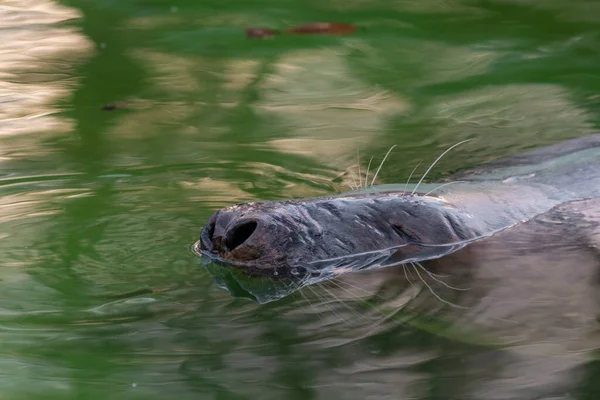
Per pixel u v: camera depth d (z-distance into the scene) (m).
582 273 7.34
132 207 9.77
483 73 15.48
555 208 8.53
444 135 12.80
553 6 18.86
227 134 12.92
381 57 16.42
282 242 7.29
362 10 19.11
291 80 15.43
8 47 17.12
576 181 9.31
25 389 5.97
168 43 17.25
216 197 10.16
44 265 8.04
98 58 16.64
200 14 19.03
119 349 6.51
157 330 6.77
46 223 9.23
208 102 14.41
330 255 7.38
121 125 13.36
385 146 12.38
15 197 10.23
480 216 8.10
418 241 7.67
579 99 14.19
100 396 5.91
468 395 5.88
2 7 19.78
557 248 7.71
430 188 8.64
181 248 8.35
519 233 7.95
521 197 8.67
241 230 7.47
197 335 6.68
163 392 5.96
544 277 7.30
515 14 18.52
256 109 14.10
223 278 7.39
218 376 6.15
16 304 7.23
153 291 7.40
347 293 7.10
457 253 7.60
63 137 12.83
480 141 12.49
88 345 6.57
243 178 10.98
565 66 15.65
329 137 12.77
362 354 6.39
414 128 13.18
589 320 6.77
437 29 17.83
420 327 6.68
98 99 14.61
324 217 7.58
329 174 11.20
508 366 6.21
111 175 11.10
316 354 6.38
